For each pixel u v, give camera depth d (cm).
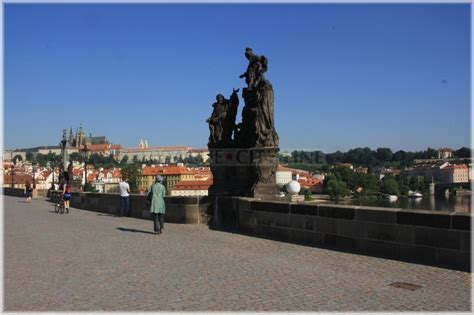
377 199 13962
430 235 1205
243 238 1717
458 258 1148
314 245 1519
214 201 2141
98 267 1218
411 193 15300
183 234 1866
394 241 1290
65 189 3322
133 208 2884
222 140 2208
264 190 1948
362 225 1379
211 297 919
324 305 860
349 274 1099
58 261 1310
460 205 10594
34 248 1552
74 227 2223
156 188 1920
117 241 1697
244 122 2125
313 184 14338
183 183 13000
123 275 1119
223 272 1134
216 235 1808
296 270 1148
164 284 1025
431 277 1058
